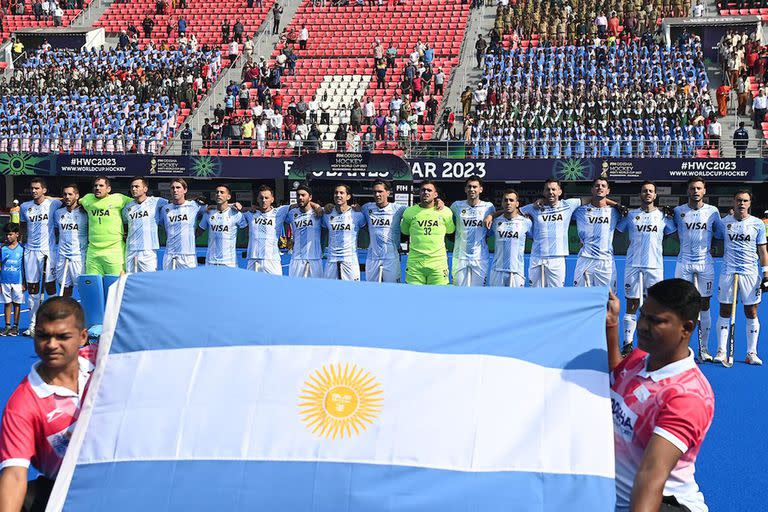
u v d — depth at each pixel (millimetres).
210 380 3742
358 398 3656
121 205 12109
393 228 11656
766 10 34562
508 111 29094
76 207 11984
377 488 3443
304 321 3889
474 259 11375
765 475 6438
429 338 3846
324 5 39344
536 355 3820
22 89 32312
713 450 7039
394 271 11758
